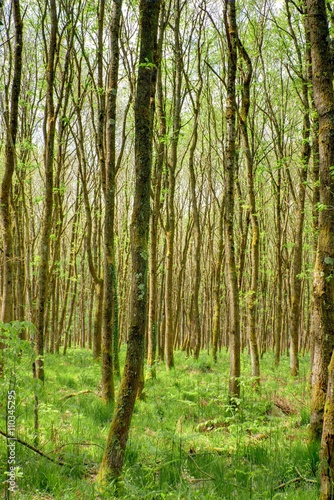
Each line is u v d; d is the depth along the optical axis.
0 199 7.24
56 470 4.68
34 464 4.70
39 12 12.02
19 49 7.04
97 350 14.63
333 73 6.14
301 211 13.30
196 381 10.89
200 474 5.07
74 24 9.62
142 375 8.99
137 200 4.51
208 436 6.57
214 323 16.53
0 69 12.70
